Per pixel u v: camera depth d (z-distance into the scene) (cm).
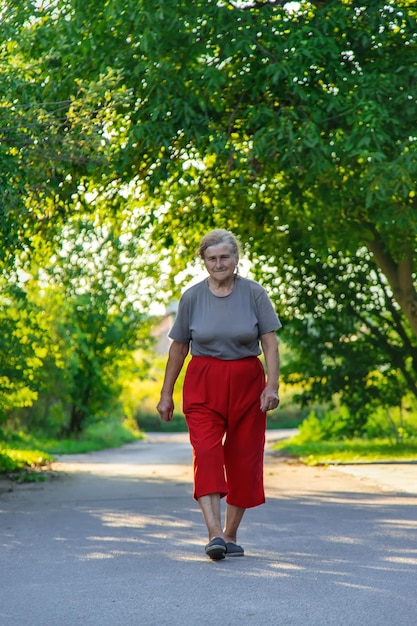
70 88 1467
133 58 1459
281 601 489
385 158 1400
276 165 1647
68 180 1538
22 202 1221
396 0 1574
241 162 1503
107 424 5453
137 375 4894
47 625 450
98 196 1759
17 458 2172
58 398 4081
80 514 965
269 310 638
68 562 637
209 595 509
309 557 629
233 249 634
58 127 1211
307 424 3419
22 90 1323
